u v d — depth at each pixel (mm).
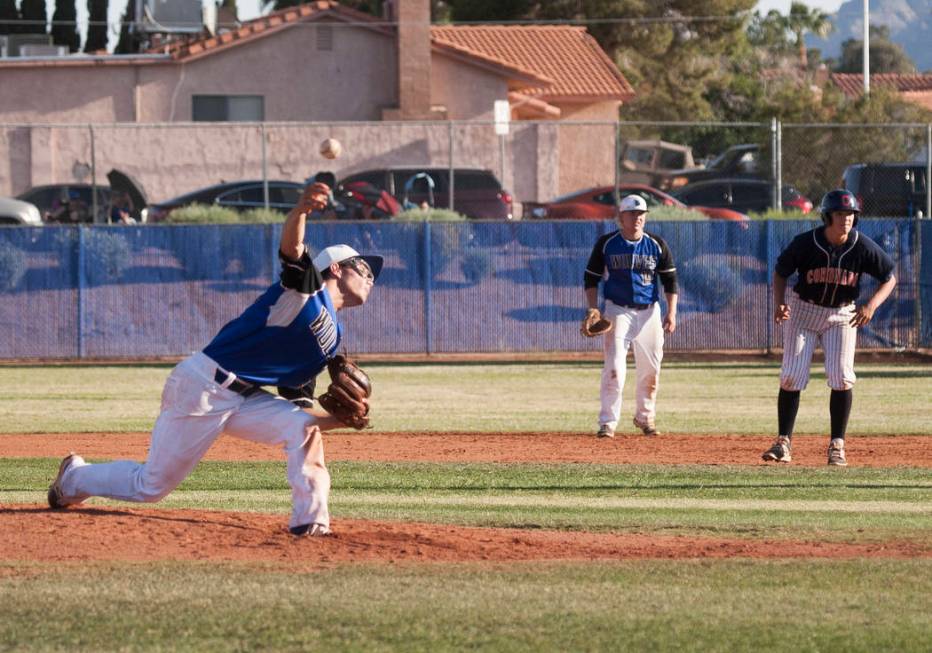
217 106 112562
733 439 39469
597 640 15195
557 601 17031
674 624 15922
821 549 21562
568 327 72000
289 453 21125
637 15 164000
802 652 14781
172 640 15141
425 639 15195
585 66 131375
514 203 98625
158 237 71000
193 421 20516
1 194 105812
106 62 109875
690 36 173500
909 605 16938
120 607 16578
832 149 97375
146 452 36812
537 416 46281
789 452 34281
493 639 15211
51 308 70562
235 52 112375
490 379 60156
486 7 163875
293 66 113375
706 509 26609
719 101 182750
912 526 24266
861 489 29375
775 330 72625
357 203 90250
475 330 71875
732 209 99125
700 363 67875
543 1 164125
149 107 111188
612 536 23062
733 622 16016
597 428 42688
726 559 20344
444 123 79688
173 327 71125
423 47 112688
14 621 15906
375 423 44031
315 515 21391
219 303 71250
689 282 72375
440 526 23531
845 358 33031
